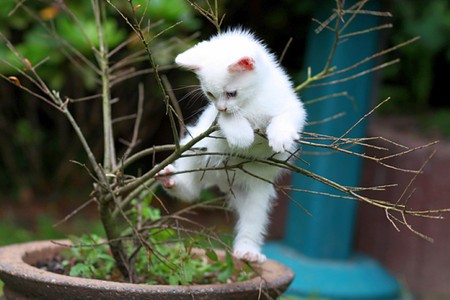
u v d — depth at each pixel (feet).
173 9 15.08
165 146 8.52
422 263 18.31
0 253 9.34
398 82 26.21
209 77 8.02
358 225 20.22
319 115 16.55
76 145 23.34
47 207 22.43
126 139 23.03
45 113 23.98
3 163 23.97
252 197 9.33
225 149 8.70
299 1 19.65
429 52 24.34
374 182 19.71
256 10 22.21
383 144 19.51
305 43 22.65
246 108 8.14
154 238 10.27
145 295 7.79
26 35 17.47
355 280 16.72
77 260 10.09
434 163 18.35
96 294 7.82
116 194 8.96
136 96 22.21
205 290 7.98
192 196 9.67
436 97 26.53
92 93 22.20
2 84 22.18
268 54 8.86
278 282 8.84
